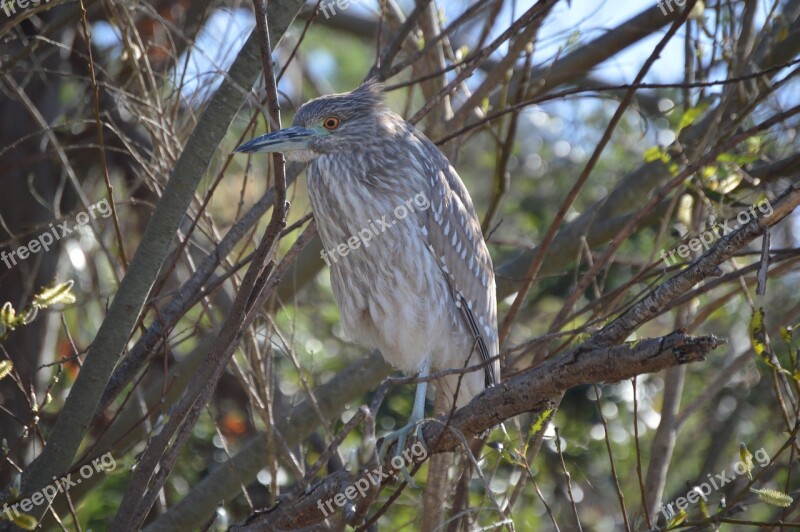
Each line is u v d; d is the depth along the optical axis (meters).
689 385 14.55
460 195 10.34
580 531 7.68
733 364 10.83
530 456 8.87
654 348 6.16
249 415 12.73
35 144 13.84
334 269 9.91
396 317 9.60
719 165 10.06
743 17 11.01
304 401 11.22
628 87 8.59
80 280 13.27
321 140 9.58
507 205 16.02
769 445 13.92
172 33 12.33
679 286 6.40
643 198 11.83
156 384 11.29
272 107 6.16
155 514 12.59
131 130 13.38
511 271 11.97
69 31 13.84
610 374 6.46
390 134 9.70
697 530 8.33
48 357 13.27
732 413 13.91
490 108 12.23
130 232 14.22
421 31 11.73
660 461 10.29
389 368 11.16
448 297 9.84
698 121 12.21
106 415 12.19
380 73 10.14
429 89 11.61
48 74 14.01
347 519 6.88
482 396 7.33
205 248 12.95
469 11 10.05
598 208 10.83
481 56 9.23
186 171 7.77
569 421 13.62
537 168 16.02
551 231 9.71
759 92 10.49
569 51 12.83
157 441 7.30
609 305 10.18
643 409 14.06
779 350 13.57
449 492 9.35
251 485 12.91
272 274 7.57
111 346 7.98
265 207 8.92
